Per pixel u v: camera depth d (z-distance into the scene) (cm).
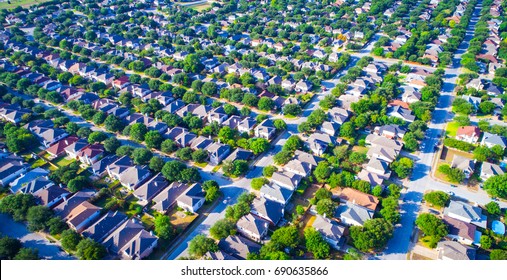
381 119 19000
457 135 18188
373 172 15788
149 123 19475
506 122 19638
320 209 13288
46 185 15012
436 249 12256
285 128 19288
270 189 14412
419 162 16650
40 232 13300
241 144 17500
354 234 12275
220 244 12294
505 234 12681
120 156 16862
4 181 15612
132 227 12862
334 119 19588
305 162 16050
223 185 15525
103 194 14888
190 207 13875
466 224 12700
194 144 17725
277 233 12281
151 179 15325
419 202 14362
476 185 15175
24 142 17638
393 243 12594
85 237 12681
